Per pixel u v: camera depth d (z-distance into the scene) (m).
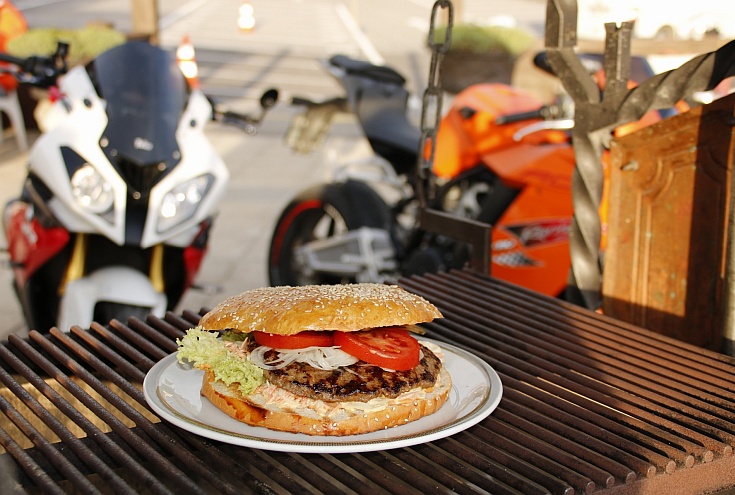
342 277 3.98
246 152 8.22
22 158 7.24
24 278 2.80
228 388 1.26
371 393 1.20
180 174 2.68
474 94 3.54
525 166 3.19
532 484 1.08
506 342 1.66
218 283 4.83
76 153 2.60
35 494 1.15
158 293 2.59
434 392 1.29
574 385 1.44
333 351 1.29
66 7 17.86
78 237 2.62
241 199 6.65
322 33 17.05
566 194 3.16
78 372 1.42
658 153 1.93
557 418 1.31
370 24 19.16
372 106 3.99
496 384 1.35
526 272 3.26
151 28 7.21
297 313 1.26
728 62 1.70
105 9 17.64
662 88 1.82
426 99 2.11
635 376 1.49
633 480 1.13
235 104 9.90
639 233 2.00
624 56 1.91
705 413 1.33
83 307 2.47
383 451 1.19
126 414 1.28
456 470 1.13
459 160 3.50
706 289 1.90
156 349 1.54
